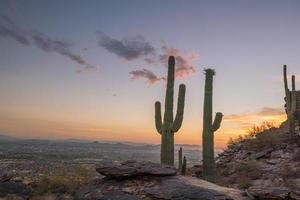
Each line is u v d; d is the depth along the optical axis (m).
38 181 18.16
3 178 19.20
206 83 18.67
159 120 17.12
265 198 11.48
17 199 16.16
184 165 17.00
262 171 16.45
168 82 16.94
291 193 11.39
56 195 16.28
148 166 12.98
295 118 21.77
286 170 15.65
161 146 16.70
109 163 13.62
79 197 12.80
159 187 11.98
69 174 18.91
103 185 12.87
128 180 12.76
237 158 20.34
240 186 15.15
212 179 16.95
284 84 22.02
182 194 11.47
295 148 18.56
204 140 18.09
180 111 16.59
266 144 20.05
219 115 18.17
